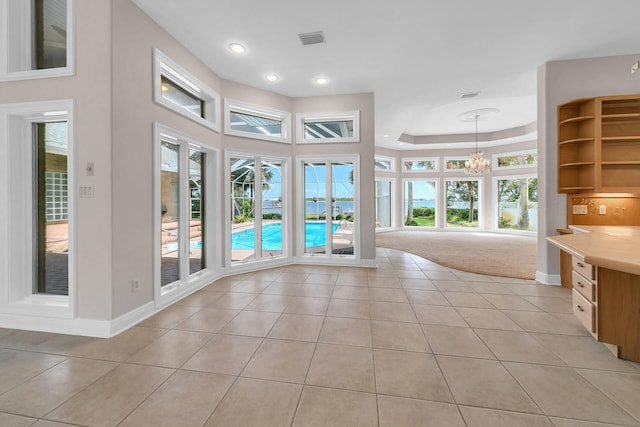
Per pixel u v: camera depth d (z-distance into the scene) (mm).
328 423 1475
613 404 1601
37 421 1487
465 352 2170
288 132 5051
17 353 2154
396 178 10922
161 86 3209
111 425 1464
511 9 2838
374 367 1975
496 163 10047
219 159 4270
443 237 9016
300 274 4477
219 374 1896
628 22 3031
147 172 2850
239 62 3863
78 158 2453
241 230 4738
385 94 5043
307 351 2188
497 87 4762
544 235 3930
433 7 2809
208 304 3195
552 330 2537
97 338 2393
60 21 2697
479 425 1459
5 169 2592
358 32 3221
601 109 3529
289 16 2930
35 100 2508
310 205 5297
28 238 2734
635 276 1998
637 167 3566
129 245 2623
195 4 2717
